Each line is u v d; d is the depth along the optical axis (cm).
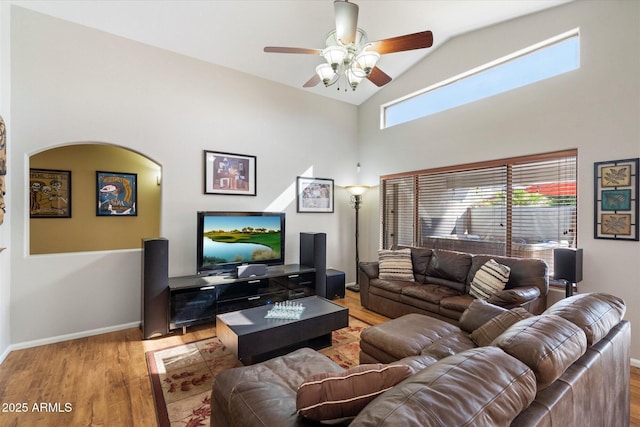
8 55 279
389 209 508
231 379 161
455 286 357
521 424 90
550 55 323
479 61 371
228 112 411
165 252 323
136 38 342
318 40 356
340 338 321
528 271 304
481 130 377
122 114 337
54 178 443
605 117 279
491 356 96
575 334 123
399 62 440
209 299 347
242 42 357
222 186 405
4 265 274
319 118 503
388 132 498
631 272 265
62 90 306
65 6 291
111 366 261
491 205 374
